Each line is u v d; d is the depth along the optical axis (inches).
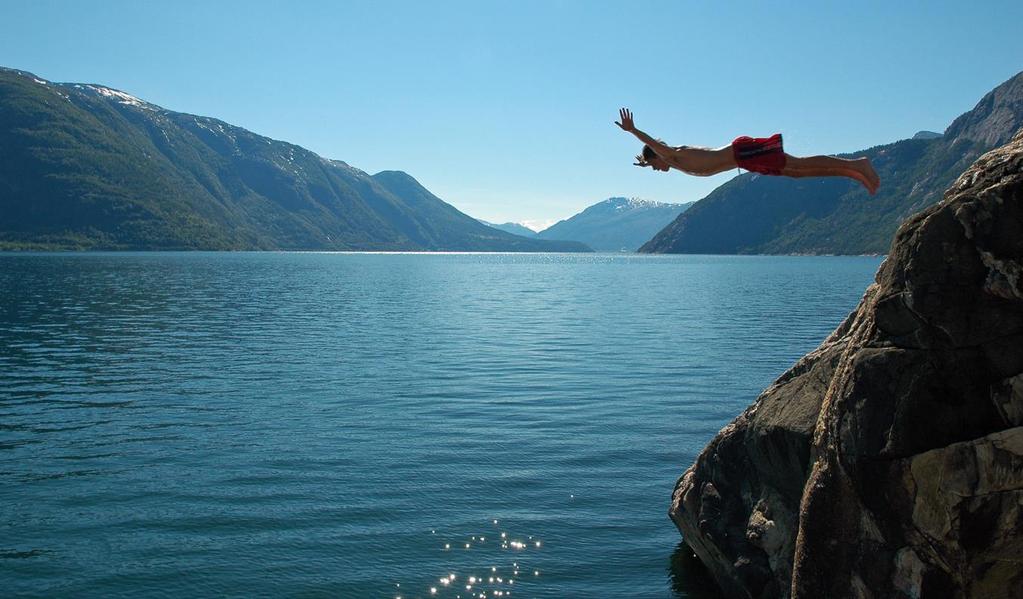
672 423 855.7
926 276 273.7
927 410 273.0
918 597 273.3
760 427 410.0
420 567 486.0
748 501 426.3
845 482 297.9
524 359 1323.8
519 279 4936.0
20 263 6107.3
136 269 5334.6
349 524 551.5
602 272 6314.0
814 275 5477.4
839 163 242.5
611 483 647.8
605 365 1259.8
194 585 458.3
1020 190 256.7
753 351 1434.5
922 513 271.1
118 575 469.7
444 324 1959.9
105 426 831.1
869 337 301.6
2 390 1035.9
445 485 636.7
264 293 3230.8
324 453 726.5
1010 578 259.6
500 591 456.8
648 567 491.5
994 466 255.6
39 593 447.2
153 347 1481.3
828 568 306.2
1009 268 256.1
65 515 564.1
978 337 265.7
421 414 892.0
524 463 700.0
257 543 518.0
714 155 253.6
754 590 397.1
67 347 1475.1
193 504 587.8
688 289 3720.5
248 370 1205.7
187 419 865.5
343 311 2368.4
